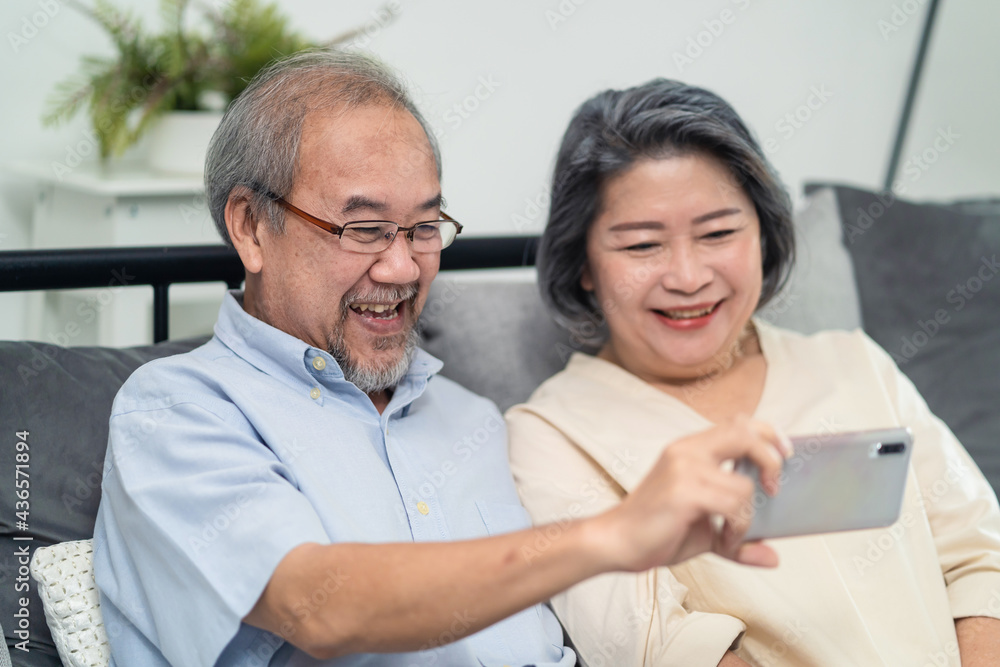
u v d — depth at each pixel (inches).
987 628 45.2
